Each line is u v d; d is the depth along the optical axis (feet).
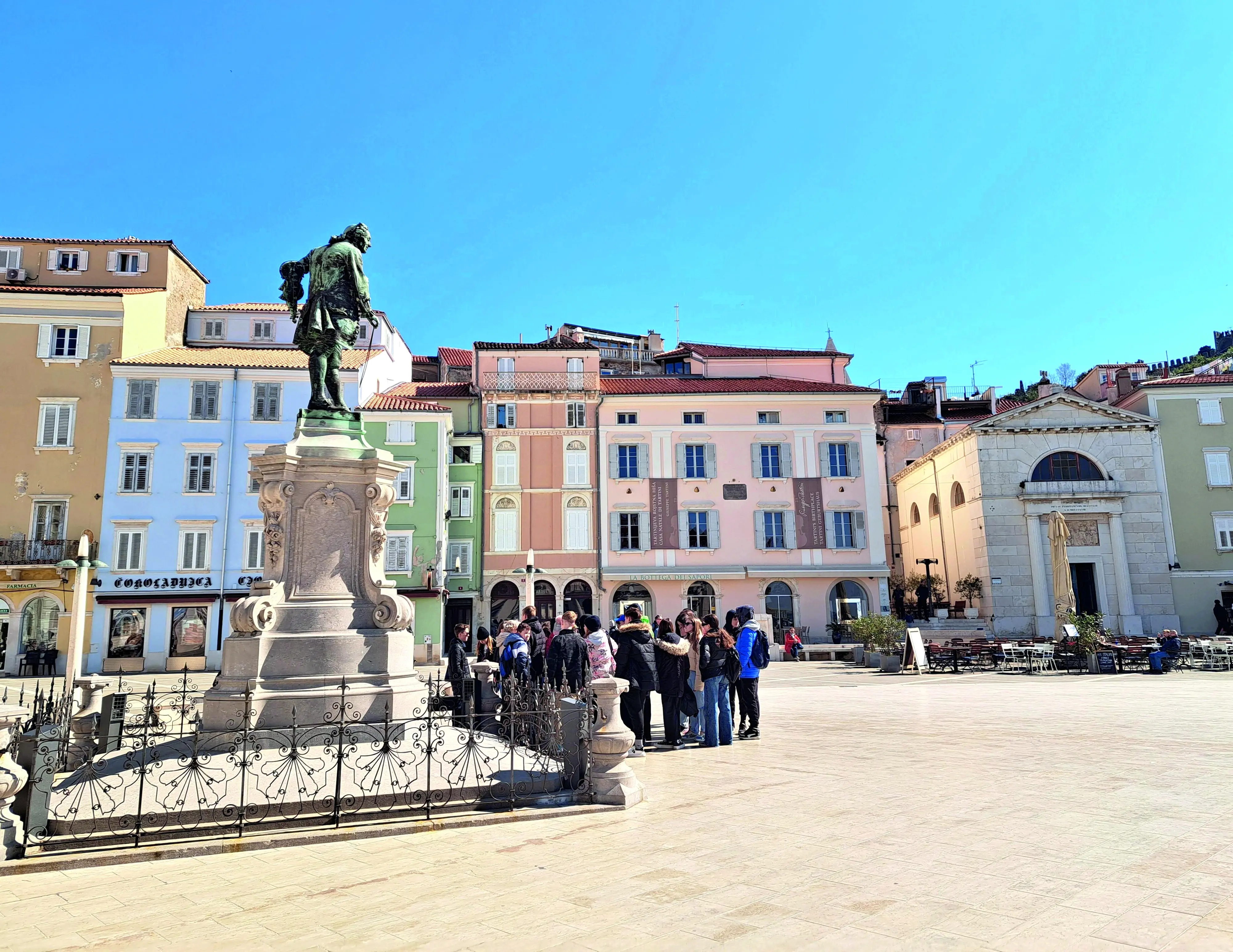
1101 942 14.46
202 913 17.34
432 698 32.22
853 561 138.92
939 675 83.30
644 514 138.82
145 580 116.67
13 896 18.61
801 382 149.69
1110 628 128.67
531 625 48.91
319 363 36.35
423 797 24.94
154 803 23.84
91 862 20.70
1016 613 128.77
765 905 16.81
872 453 142.00
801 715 50.80
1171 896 16.70
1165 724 42.57
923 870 18.76
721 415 142.41
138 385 120.57
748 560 138.51
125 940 15.98
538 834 22.94
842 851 20.51
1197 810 23.79
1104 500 131.23
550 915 16.65
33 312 120.57
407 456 127.75
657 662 39.91
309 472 33.65
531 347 143.02
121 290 124.36
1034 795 26.07
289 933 16.14
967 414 178.09
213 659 115.96
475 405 142.20
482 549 136.15
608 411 141.90
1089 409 134.21
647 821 24.12
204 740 29.73
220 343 142.31
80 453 118.62
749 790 28.09
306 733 29.76
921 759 33.35
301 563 32.96
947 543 146.72
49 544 114.62
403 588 123.54
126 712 41.01
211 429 120.78
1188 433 134.51
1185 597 130.31
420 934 15.87
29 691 85.25
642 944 15.06
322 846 22.17
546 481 139.13
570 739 27.58
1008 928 15.23
